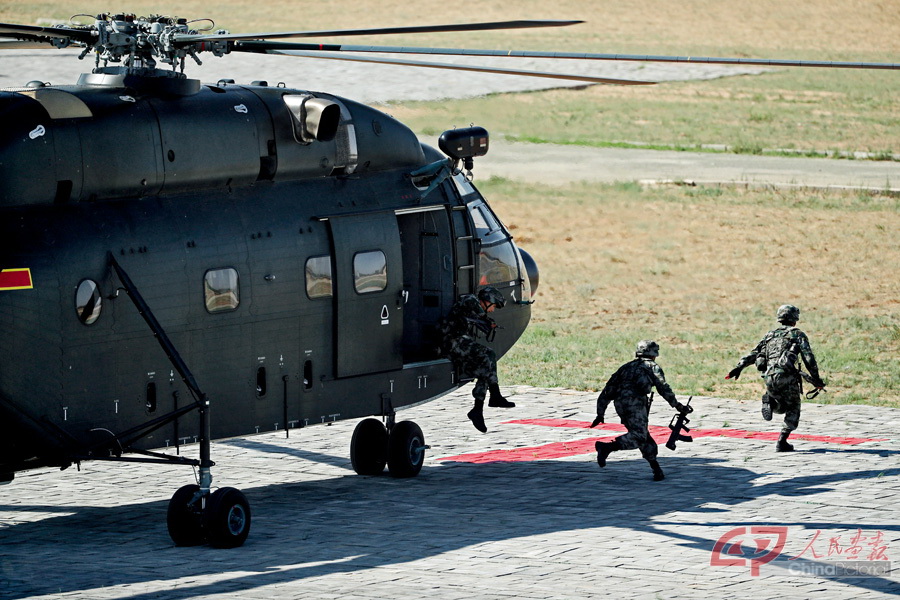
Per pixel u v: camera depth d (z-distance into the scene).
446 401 55.41
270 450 46.62
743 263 93.75
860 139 149.00
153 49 34.78
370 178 40.38
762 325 73.75
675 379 59.34
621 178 124.31
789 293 84.06
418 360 42.41
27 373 30.91
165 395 33.91
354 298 38.78
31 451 31.83
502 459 44.59
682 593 28.22
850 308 79.25
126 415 33.12
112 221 32.84
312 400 38.09
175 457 32.84
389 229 39.97
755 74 195.00
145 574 29.86
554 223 107.06
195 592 28.17
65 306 31.38
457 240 42.16
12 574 29.86
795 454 44.66
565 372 61.12
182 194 34.91
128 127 33.38
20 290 30.58
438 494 39.34
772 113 165.50
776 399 44.53
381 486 40.66
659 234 103.38
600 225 106.56
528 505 37.69
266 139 36.78
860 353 64.94
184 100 35.25
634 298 82.56
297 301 37.16
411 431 41.72
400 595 27.94
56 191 31.92
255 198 36.62
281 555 31.89
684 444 46.53
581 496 38.78
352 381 39.25
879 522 35.16
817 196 117.62
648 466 43.16
